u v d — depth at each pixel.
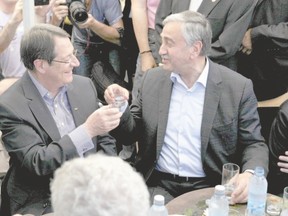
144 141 2.65
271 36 3.16
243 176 2.17
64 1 3.21
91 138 2.25
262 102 3.36
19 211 2.29
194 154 2.55
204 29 2.45
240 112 2.54
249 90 2.55
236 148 2.60
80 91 2.46
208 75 2.54
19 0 3.13
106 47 3.91
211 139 2.52
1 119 2.26
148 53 3.62
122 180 0.99
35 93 2.30
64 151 2.20
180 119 2.55
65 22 3.87
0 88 2.98
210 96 2.52
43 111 2.29
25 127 2.25
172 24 2.46
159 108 2.59
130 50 3.94
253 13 3.25
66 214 0.96
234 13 3.15
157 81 2.64
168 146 2.59
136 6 3.63
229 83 2.54
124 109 2.52
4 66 3.38
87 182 0.98
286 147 2.56
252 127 2.55
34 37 2.23
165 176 2.62
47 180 2.30
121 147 3.30
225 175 2.18
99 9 3.80
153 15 3.61
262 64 3.29
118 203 0.96
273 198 2.12
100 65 3.66
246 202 2.07
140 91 2.70
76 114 2.40
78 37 3.86
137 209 0.97
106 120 2.22
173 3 3.30
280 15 3.19
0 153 3.03
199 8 3.20
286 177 2.60
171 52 2.46
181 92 2.56
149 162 2.67
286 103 2.62
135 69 4.00
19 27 3.30
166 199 2.54
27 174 2.31
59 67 2.24
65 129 2.37
